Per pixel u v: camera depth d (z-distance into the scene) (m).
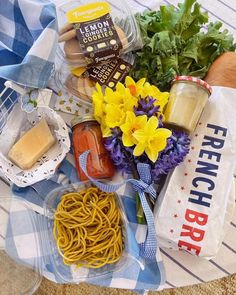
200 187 0.75
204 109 0.78
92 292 1.10
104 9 0.77
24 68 0.69
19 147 0.75
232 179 0.76
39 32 0.73
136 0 0.87
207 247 0.74
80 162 0.73
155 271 0.77
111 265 0.77
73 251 0.76
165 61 0.79
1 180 0.80
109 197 0.77
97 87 0.74
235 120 0.77
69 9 0.79
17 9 0.72
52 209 0.78
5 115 0.80
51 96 0.79
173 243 0.76
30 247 0.77
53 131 0.78
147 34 0.82
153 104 0.71
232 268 0.78
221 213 0.75
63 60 0.78
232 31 0.87
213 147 0.76
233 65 0.78
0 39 0.76
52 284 1.09
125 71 0.79
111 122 0.71
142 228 0.78
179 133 0.74
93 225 0.77
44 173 0.74
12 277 0.83
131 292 1.10
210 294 1.15
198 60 0.81
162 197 0.76
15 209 0.78
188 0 0.78
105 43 0.76
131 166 0.75
